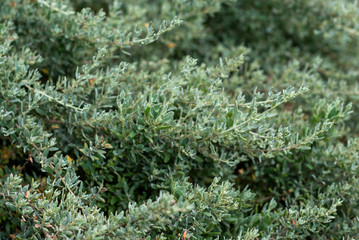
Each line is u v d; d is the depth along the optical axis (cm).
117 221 180
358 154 247
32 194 197
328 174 251
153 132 212
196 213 198
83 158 218
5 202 201
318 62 322
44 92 221
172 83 217
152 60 313
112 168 225
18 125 217
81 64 275
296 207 242
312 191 244
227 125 213
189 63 216
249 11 379
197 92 227
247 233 196
